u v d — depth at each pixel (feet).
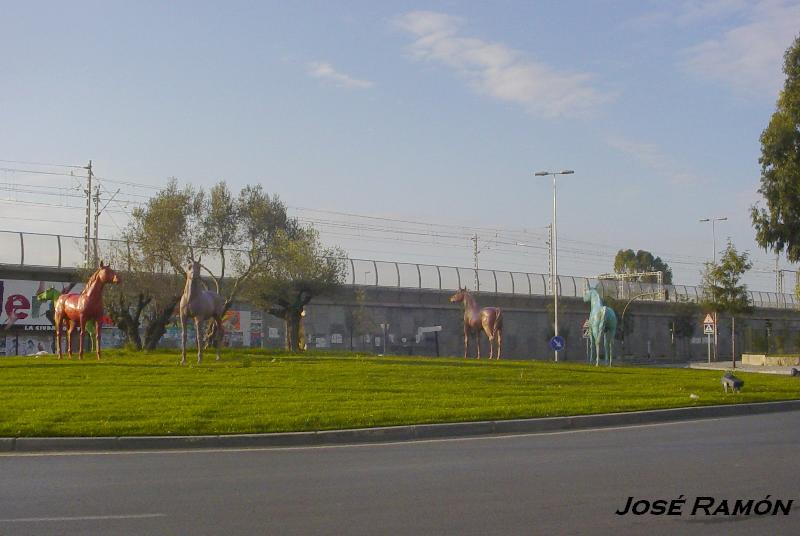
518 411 62.13
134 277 124.06
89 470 41.32
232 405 61.77
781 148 155.84
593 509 31.89
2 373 80.43
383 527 29.14
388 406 63.31
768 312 282.36
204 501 33.58
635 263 433.07
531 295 224.94
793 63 158.92
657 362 227.20
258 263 138.92
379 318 200.13
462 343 214.69
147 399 64.34
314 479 38.45
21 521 30.17
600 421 62.39
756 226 160.04
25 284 160.76
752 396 78.84
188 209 134.72
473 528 28.94
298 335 147.33
